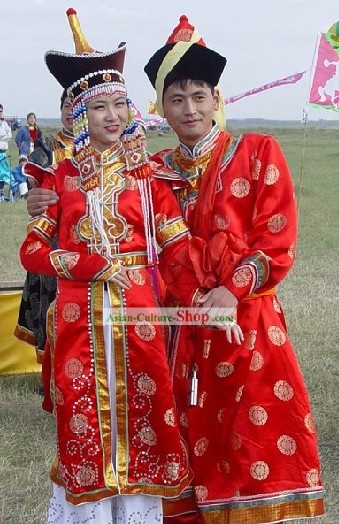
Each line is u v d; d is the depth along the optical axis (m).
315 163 27.69
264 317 3.04
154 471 2.97
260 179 3.01
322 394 5.21
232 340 2.95
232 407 3.01
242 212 3.03
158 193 3.02
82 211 2.97
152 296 3.00
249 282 2.85
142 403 2.96
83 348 2.94
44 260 2.94
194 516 3.17
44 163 4.30
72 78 3.00
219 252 2.91
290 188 3.00
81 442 2.91
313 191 18.25
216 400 3.04
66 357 2.94
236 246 2.95
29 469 4.21
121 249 2.96
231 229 2.98
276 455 3.00
